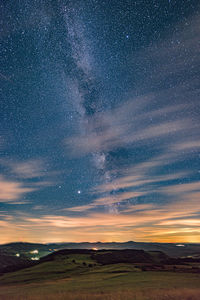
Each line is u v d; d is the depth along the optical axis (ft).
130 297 72.69
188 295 70.54
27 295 95.40
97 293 88.02
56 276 192.65
